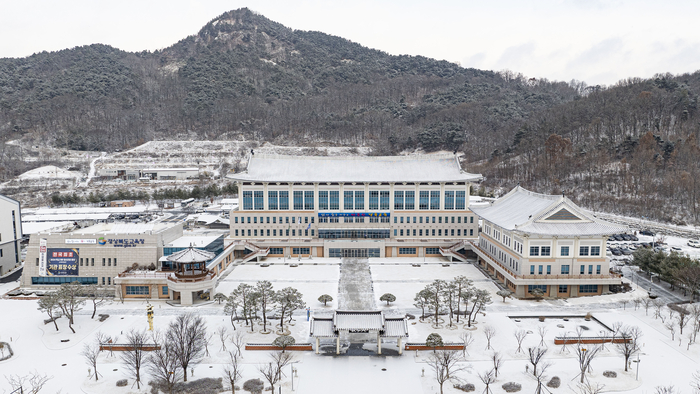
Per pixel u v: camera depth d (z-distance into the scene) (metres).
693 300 96.38
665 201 199.12
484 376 64.50
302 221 141.00
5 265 122.31
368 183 140.75
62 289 84.44
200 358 70.69
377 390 61.19
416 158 148.25
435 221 141.50
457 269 124.94
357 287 108.12
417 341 76.69
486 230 129.38
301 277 116.56
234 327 82.12
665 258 108.50
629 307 93.19
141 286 100.00
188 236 128.75
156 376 61.00
